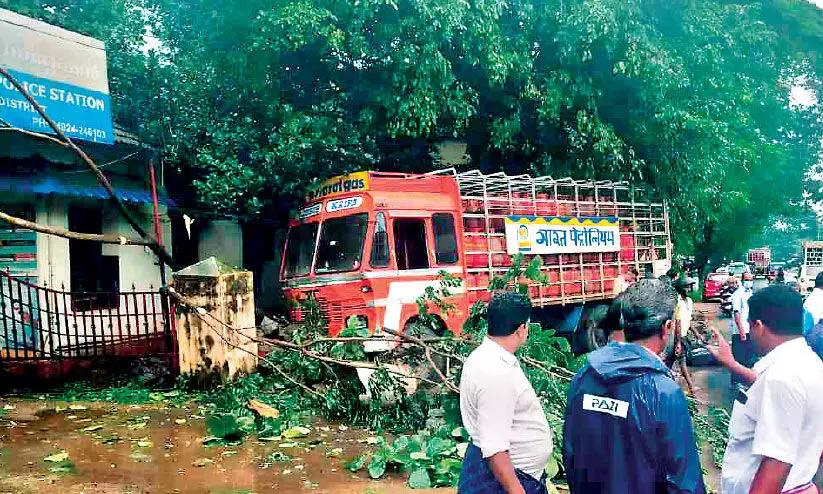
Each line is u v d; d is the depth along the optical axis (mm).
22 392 8234
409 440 6000
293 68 12516
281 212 12797
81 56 9781
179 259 12695
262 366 8773
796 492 2682
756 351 2955
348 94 12078
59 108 9484
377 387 7082
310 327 8430
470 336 7555
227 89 12031
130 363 9273
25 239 9719
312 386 7918
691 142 15070
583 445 2744
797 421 2570
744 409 2883
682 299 8602
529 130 14055
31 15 10758
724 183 19000
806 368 2645
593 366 2783
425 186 9664
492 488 3088
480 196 10172
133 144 10898
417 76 11633
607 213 12961
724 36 16188
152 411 7496
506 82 13445
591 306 12391
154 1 12766
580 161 13703
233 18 11648
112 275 10984
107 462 5777
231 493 5125
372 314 8547
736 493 2877
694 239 19734
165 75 11703
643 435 2570
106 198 10188
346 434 6832
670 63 14062
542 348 6891
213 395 8008
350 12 11492
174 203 11773
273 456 6027
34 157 9531
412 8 11602
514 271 7797
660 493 2586
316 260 9156
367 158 11906
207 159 11000
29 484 5188
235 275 8508
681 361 8797
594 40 13172
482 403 3031
